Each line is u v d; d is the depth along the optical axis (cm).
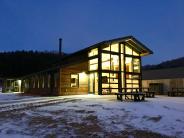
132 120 923
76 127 830
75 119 939
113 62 2312
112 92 2248
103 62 2239
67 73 2131
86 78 2253
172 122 884
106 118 955
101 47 2208
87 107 1197
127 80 2422
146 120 920
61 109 1147
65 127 827
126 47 2481
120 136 740
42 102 1423
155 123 878
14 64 6669
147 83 3275
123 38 2305
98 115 1003
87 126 843
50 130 793
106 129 811
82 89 2209
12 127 823
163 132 780
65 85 2106
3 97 2212
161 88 3072
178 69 3206
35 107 1220
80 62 2228
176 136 739
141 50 2550
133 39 2391
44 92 2517
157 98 1794
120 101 1456
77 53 2498
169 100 1553
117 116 987
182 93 2509
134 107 1178
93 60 2266
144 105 1246
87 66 2284
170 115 992
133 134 759
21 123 876
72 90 2144
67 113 1047
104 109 1133
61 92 2073
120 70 2344
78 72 2205
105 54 2261
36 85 2875
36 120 919
